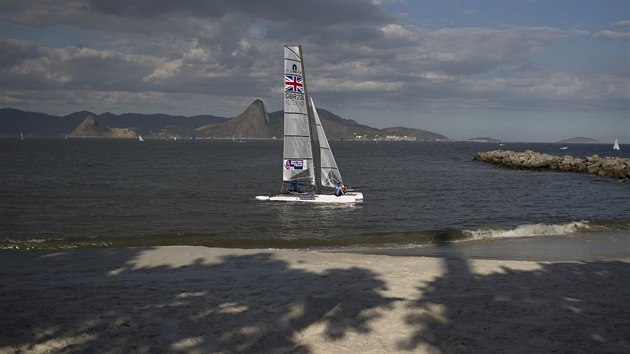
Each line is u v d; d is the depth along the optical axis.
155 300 8.47
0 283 10.33
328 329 6.59
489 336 6.28
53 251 14.66
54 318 7.27
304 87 32.91
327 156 33.78
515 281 10.14
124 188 41.06
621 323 6.86
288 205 31.12
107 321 7.11
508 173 62.09
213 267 12.30
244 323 7.00
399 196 36.31
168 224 24.17
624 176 52.53
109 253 14.30
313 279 10.47
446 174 59.91
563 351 5.80
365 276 10.72
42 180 47.53
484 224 24.11
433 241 18.55
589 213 28.09
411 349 5.91
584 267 11.92
